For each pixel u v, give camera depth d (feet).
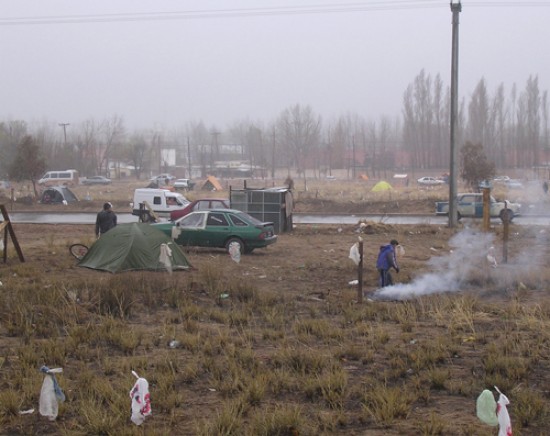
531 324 37.70
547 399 25.86
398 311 41.04
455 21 97.40
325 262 67.36
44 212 146.72
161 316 41.83
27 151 169.58
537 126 284.20
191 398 26.40
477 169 156.25
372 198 165.99
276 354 31.37
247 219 73.36
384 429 23.15
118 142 370.73
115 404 24.52
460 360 31.60
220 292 48.73
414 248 80.18
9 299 43.39
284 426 22.91
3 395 25.12
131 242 59.47
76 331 35.50
